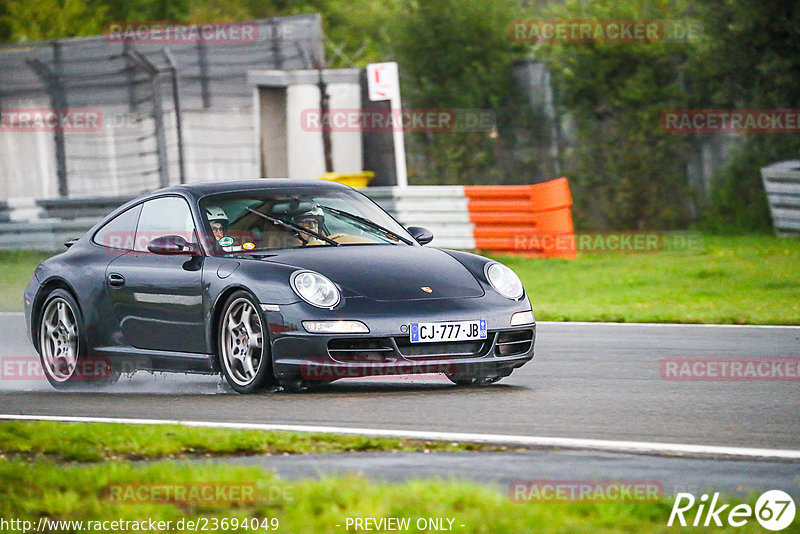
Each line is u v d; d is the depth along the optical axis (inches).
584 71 2878.9
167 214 1152.2
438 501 588.1
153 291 1107.9
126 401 1028.5
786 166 2586.1
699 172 2829.7
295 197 1157.1
